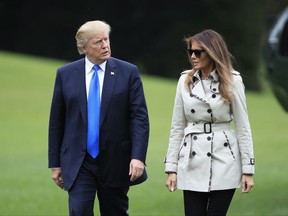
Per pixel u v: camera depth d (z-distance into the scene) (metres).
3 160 37.69
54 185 31.06
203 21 96.19
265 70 25.52
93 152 15.65
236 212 24.69
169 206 26.38
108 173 15.71
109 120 15.64
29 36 98.00
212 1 95.19
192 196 14.73
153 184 31.45
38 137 44.88
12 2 97.19
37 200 27.45
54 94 15.93
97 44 15.55
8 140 43.53
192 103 14.62
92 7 98.06
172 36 96.81
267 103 64.12
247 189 14.44
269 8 95.38
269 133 48.22
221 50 14.50
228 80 14.38
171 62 97.00
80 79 15.77
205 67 14.70
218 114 14.55
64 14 97.88
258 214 24.17
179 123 14.94
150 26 97.75
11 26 97.81
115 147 15.69
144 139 15.59
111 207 16.23
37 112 52.53
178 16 97.06
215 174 14.48
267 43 25.28
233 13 95.12
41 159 38.19
